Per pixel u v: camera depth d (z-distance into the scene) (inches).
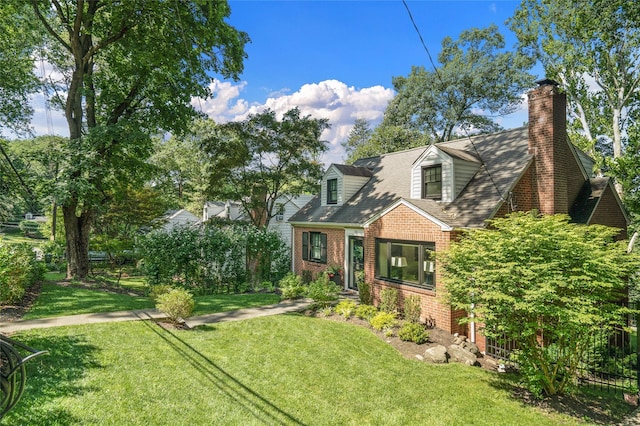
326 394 233.6
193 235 603.8
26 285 444.8
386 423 206.5
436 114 1284.4
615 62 625.6
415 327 347.9
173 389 215.3
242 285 598.9
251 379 242.4
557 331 233.0
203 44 555.5
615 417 229.0
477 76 1170.6
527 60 1122.0
